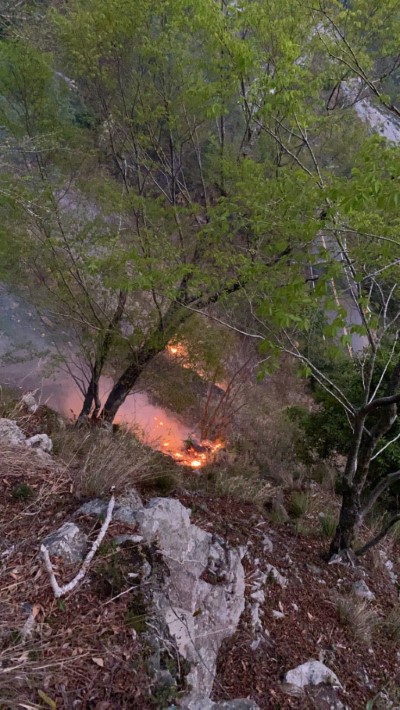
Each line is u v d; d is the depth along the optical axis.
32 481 3.57
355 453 4.54
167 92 5.90
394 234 3.70
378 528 5.95
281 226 3.83
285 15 4.64
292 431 8.51
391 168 2.95
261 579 3.95
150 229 5.68
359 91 5.56
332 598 4.21
